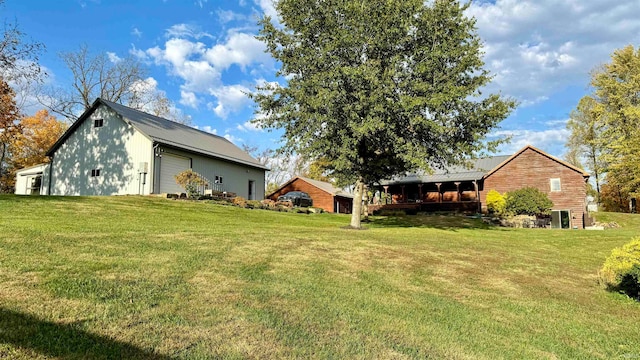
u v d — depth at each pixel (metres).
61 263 5.25
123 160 20.91
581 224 26.47
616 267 7.07
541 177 28.02
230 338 3.78
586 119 37.34
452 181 30.03
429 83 13.96
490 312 5.65
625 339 5.01
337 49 13.92
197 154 22.95
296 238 9.62
